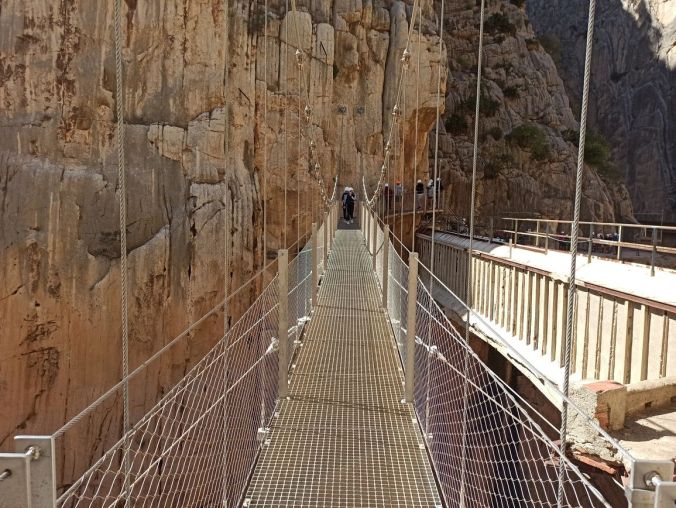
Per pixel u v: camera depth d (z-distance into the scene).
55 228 10.09
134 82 11.26
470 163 30.89
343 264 11.84
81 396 10.28
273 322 5.21
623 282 9.30
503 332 13.93
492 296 14.79
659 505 1.34
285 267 4.89
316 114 20.12
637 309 9.02
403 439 4.16
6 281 9.75
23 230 9.88
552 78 35.25
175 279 11.37
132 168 11.03
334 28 21.75
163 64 11.61
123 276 2.16
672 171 39.97
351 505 3.34
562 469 1.88
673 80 40.75
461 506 3.10
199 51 12.19
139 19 11.21
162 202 11.35
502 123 32.38
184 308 11.52
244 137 14.31
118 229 10.73
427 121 24.02
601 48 44.59
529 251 13.24
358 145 22.58
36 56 10.30
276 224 17.08
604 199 32.59
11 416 9.77
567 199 31.56
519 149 31.59
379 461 3.84
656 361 8.48
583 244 19.72
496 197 30.91
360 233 17.98
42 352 9.98
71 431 10.13
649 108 41.28
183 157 11.80
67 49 10.48
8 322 9.75
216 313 12.15
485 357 18.05
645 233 33.91
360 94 22.70
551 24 47.41
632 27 43.94
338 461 3.83
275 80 17.23
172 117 11.75
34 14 10.27
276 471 3.70
